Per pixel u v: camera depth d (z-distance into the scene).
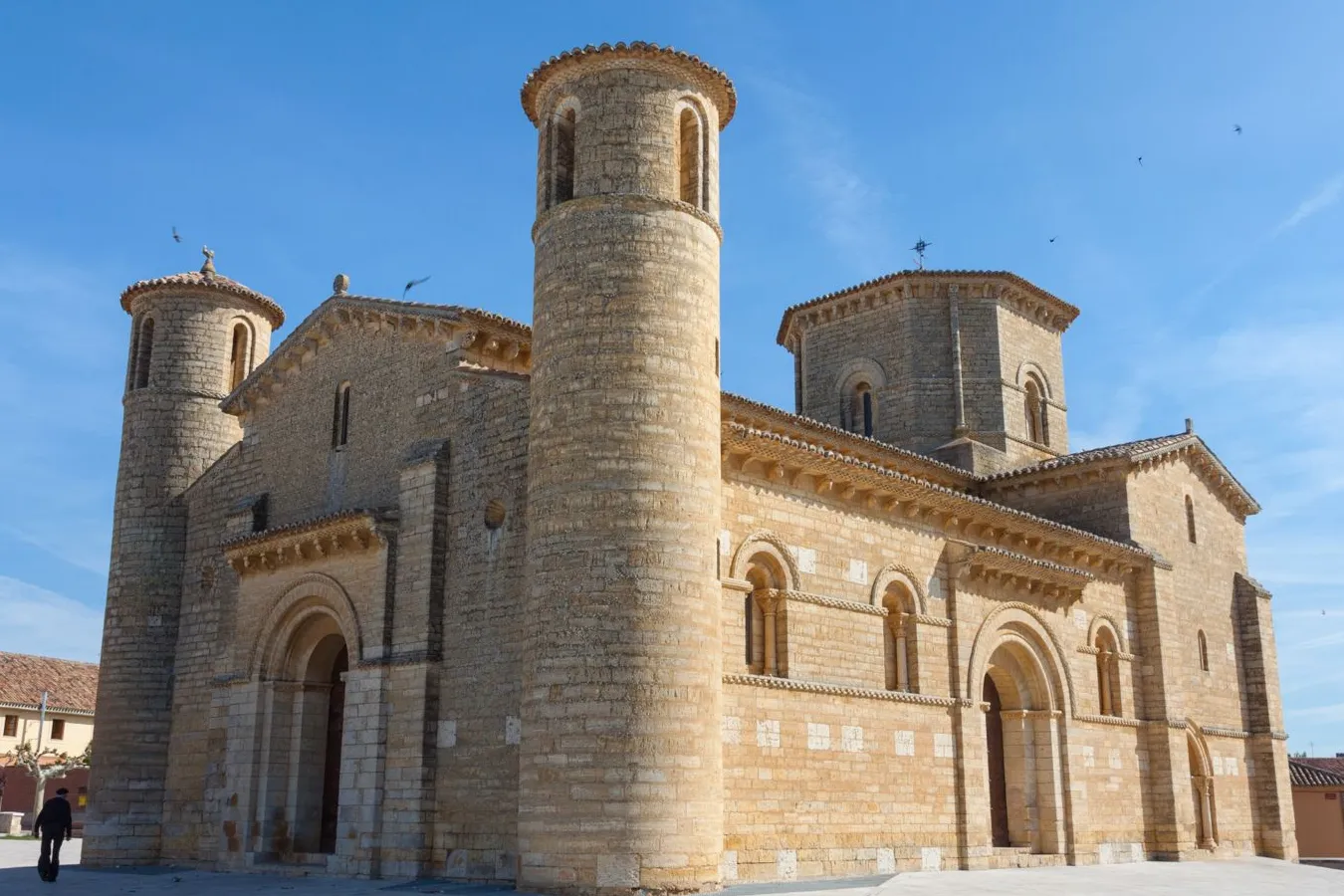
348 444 30.47
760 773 24.78
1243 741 41.88
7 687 71.38
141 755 33.41
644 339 23.47
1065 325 46.81
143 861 32.69
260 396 33.91
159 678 34.16
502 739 24.28
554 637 22.20
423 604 26.34
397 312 29.53
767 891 21.64
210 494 34.94
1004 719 33.56
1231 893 24.98
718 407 24.64
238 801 29.45
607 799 21.05
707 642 22.66
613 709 21.47
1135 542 37.75
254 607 30.69
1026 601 33.34
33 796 68.62
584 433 22.98
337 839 26.33
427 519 26.83
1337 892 26.59
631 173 24.47
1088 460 38.34
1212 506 43.47
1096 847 33.53
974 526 32.47
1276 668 43.81
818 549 27.70
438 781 25.25
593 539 22.38
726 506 25.69
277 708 29.88
